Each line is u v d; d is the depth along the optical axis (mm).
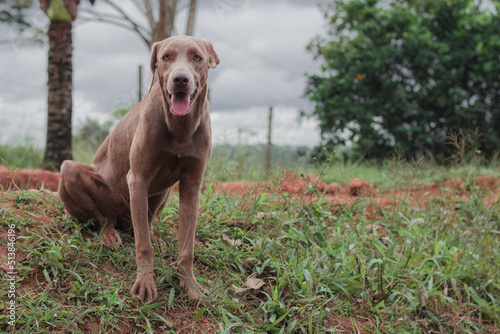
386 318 3834
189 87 3092
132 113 3865
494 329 4316
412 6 14656
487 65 13141
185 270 3455
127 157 3766
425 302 4090
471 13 14258
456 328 4055
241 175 5863
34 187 6281
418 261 4855
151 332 2992
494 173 8156
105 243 3777
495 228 5711
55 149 9266
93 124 13375
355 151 13539
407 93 13508
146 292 3252
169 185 3680
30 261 3314
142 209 3377
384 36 13898
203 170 3594
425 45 13406
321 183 6617
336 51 13844
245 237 4273
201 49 3400
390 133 13188
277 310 3420
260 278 3803
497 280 4824
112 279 3363
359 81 13383
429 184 7562
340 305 3699
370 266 4301
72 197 3834
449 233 5363
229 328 3094
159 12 11109
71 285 3240
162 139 3363
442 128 13609
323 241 4449
